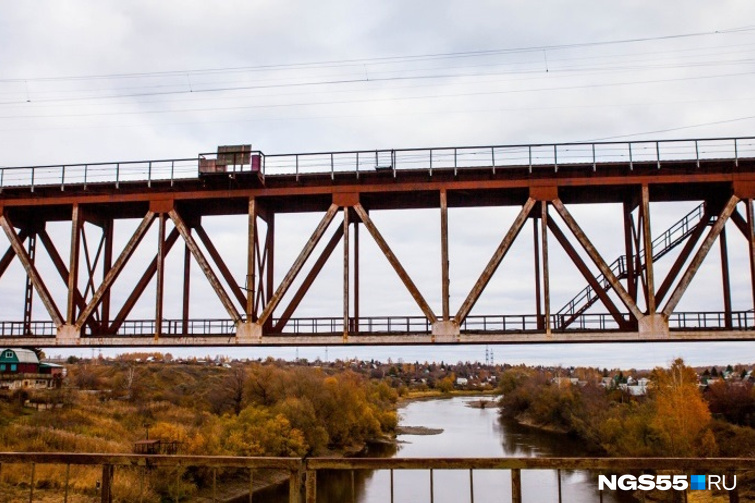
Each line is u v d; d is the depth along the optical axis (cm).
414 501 3931
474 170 2362
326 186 2438
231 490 4819
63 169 2572
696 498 3731
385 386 15350
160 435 5088
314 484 1014
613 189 2469
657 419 5753
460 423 11331
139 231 2495
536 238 2545
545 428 10238
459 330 2272
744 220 2406
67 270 2708
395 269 2328
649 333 2203
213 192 2486
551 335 2252
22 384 7150
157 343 2427
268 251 2680
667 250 2628
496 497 4059
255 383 7888
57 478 3594
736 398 7044
